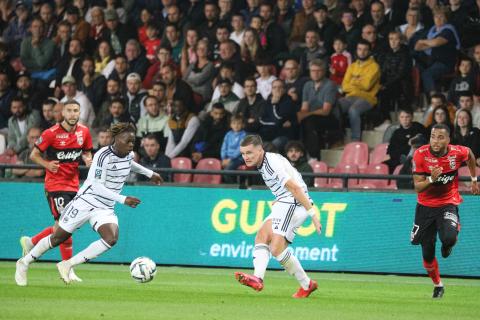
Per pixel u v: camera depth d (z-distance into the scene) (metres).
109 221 22.44
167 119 40.53
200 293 22.39
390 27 41.25
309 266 31.86
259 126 38.94
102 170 22.23
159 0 47.53
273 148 36.25
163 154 37.69
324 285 26.52
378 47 40.34
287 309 18.83
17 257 34.09
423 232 23.56
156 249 33.03
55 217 26.45
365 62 39.66
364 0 41.69
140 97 41.97
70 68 45.78
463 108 36.34
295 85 40.12
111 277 27.31
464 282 29.09
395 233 31.23
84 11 48.66
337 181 36.59
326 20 42.09
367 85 39.53
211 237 32.72
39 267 30.95
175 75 41.38
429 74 39.91
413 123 36.38
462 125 35.59
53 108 42.28
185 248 32.84
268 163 20.98
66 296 20.47
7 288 22.08
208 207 32.94
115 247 33.28
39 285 23.34
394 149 36.50
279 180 20.64
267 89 40.84
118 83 43.19
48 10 48.44
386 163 36.66
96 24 46.69
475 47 38.94
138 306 18.66
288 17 43.72
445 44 39.72
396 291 25.08
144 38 46.56
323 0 44.69
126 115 41.75
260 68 40.94
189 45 43.62
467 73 38.16
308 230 32.03
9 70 46.56
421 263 30.86
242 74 41.56
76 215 22.53
